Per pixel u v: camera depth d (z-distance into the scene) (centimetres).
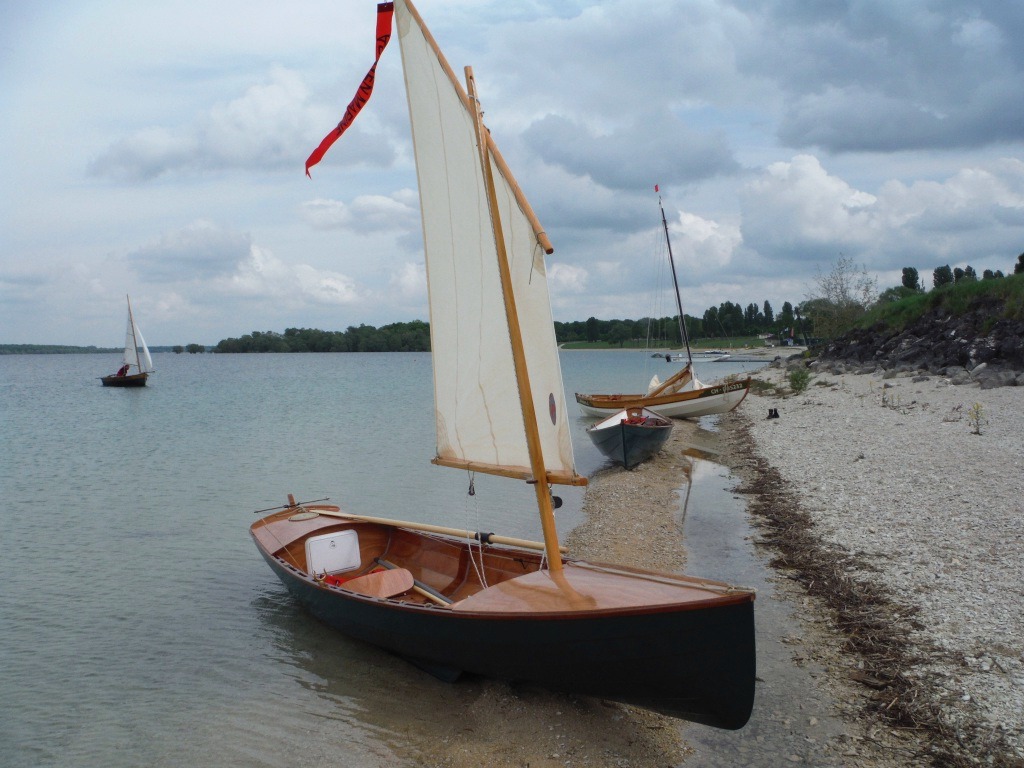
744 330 19362
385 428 3934
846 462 2066
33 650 1063
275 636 1102
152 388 8100
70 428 4238
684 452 2736
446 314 1044
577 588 801
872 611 1005
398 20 1012
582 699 841
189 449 3247
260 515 1958
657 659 706
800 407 3662
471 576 1112
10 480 2534
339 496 2139
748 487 1981
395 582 1033
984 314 4025
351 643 1068
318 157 1034
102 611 1219
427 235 1058
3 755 793
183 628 1138
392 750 770
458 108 934
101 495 2253
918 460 1933
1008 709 727
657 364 12812
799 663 894
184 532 1772
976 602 984
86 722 859
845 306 7219
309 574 1074
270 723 840
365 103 1012
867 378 4284
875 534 1344
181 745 804
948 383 3394
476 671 862
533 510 1864
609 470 2414
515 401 938
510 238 884
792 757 705
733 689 684
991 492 1525
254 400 6150
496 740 768
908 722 739
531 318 879
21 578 1399
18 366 18312
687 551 1402
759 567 1280
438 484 2302
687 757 720
